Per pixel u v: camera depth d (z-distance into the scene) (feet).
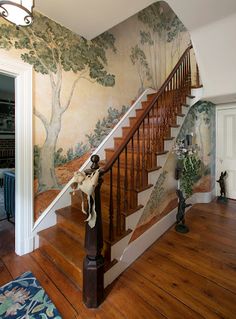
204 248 7.59
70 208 8.11
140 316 4.70
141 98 12.46
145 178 7.36
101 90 9.76
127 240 6.44
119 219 6.19
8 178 9.48
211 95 10.61
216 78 9.87
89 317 4.67
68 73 8.15
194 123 12.44
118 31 10.89
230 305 4.98
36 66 7.04
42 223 7.50
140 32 12.82
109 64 10.22
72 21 7.39
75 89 8.48
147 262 6.76
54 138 7.79
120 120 10.91
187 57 11.23
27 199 7.00
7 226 9.37
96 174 4.56
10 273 6.11
